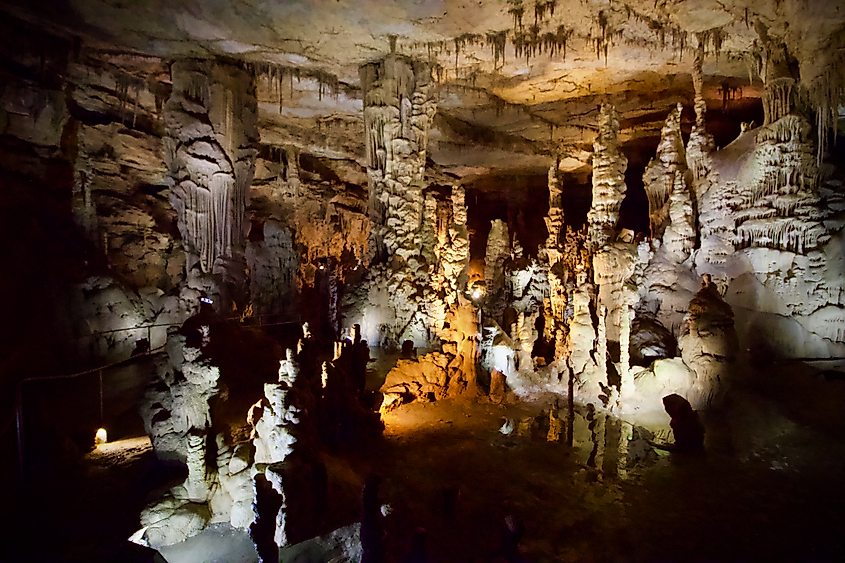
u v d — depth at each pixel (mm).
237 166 10227
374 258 10758
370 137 10719
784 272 8781
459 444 6418
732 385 7742
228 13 8078
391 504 4867
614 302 9648
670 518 4680
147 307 12406
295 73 10688
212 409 5539
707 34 8531
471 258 17859
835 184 8867
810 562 4020
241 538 4934
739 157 9367
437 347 9586
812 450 6156
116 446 7207
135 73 10578
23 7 8008
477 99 11922
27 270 10031
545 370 9484
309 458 4906
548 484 5352
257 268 15430
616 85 11156
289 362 5430
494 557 3842
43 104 10102
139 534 4945
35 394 6996
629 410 7734
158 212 14180
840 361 8375
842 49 7934
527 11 7926
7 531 4941
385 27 8539
